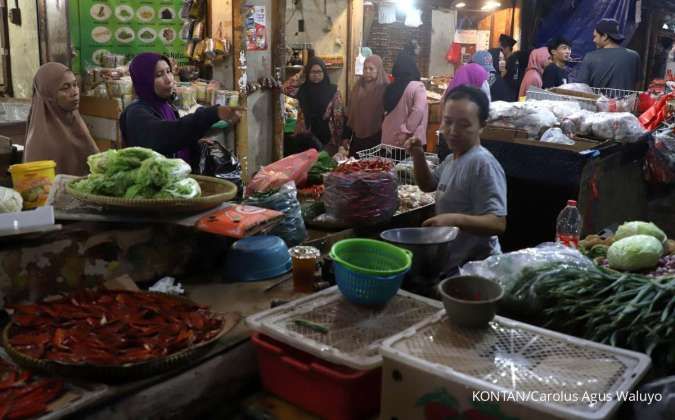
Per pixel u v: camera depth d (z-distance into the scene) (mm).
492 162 2553
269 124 5625
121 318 1921
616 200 4406
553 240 3980
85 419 1574
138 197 2193
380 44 8547
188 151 3471
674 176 4637
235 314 2008
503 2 9625
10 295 1995
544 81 7074
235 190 2434
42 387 1608
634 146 4465
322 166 3662
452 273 2479
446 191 2662
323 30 7512
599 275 1964
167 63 3248
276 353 1774
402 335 1628
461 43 9523
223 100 5203
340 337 1719
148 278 2342
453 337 1635
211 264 2531
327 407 1717
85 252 2154
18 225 1957
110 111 5363
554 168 3875
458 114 2547
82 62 5824
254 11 5230
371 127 6422
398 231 2248
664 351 1715
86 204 2330
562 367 1494
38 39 5672
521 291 1988
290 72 7168
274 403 1822
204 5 5785
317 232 2934
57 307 1985
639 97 5059
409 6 8609
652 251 2451
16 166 2438
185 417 1795
